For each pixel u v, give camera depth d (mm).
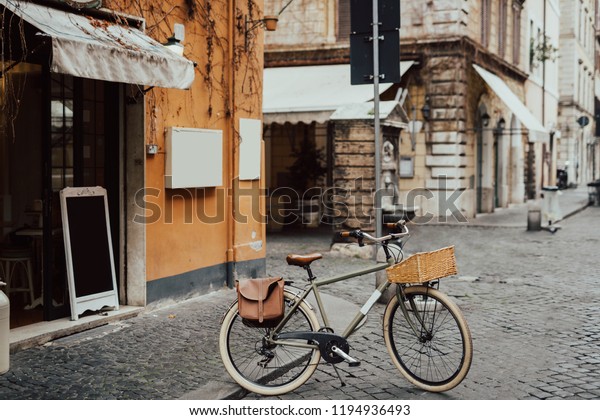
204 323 7273
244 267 9422
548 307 8508
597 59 58281
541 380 5648
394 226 5633
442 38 19938
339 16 20844
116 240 7742
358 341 6766
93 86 7445
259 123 9688
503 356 6340
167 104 7969
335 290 9352
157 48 6816
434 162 20203
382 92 18891
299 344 5258
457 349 5172
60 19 6168
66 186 7172
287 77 20266
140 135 7605
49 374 5574
